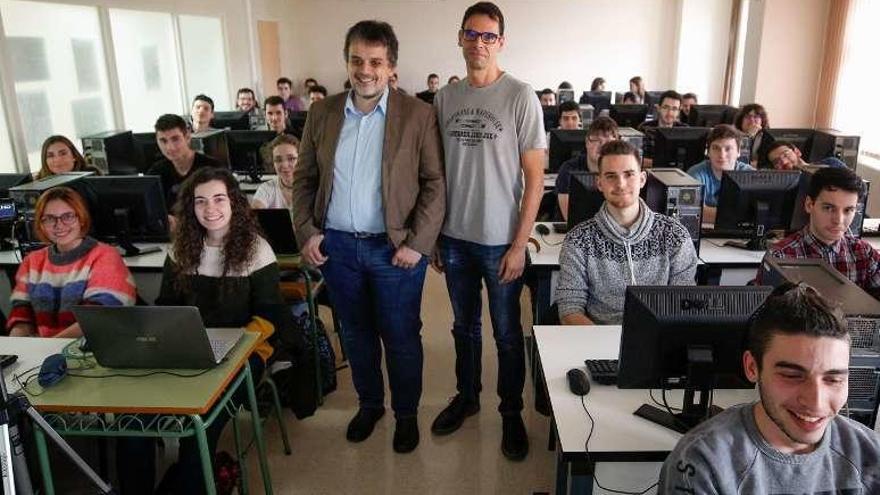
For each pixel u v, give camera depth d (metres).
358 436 2.66
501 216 2.26
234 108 8.82
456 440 2.66
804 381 1.08
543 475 2.43
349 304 2.42
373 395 2.67
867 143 5.73
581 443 1.48
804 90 6.45
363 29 2.06
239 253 2.27
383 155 2.16
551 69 10.97
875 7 5.61
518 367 2.47
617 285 2.21
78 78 5.54
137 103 6.63
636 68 10.84
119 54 6.24
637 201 2.20
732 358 1.49
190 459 1.94
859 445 1.17
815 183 2.33
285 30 10.91
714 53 9.80
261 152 5.06
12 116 4.65
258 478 2.45
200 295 2.29
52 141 3.91
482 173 2.23
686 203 2.77
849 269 2.37
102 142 4.23
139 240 3.23
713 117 6.29
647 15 10.59
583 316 2.18
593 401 1.66
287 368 2.57
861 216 2.80
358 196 2.22
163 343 1.82
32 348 2.10
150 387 1.79
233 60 8.80
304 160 2.34
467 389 2.71
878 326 1.46
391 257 2.29
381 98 2.16
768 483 1.16
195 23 7.84
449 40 11.07
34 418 1.47
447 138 2.29
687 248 2.20
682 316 1.46
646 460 1.45
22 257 3.08
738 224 3.01
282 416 2.67
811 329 1.07
